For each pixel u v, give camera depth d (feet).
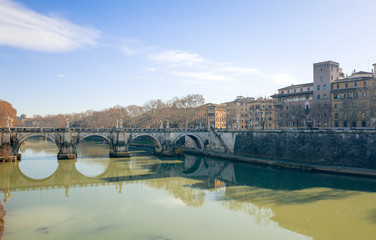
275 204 143.02
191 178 212.64
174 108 484.74
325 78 327.67
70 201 148.46
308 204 142.61
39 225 114.21
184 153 372.38
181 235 106.22
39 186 182.60
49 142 562.66
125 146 311.88
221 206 140.97
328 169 213.25
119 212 131.23
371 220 120.88
